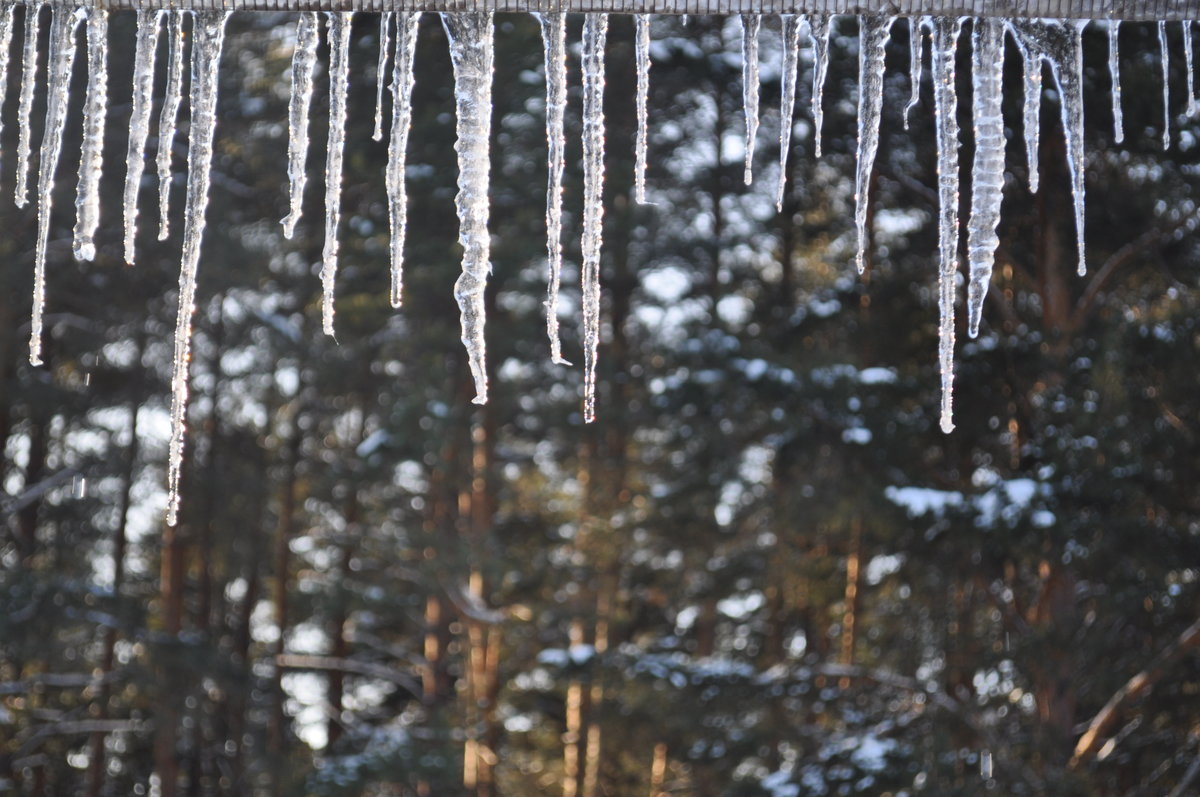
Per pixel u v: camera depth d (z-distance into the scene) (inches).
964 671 653.9
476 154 195.2
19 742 875.4
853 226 823.1
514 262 805.2
